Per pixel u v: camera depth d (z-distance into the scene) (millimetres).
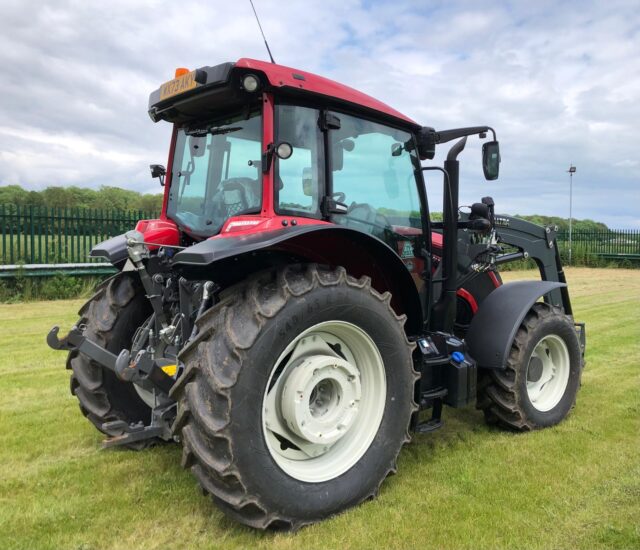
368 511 2584
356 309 2602
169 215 3309
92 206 16344
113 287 3320
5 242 10344
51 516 2525
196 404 2236
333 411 2658
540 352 3879
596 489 2793
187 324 2803
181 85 2807
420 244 3510
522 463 3129
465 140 3424
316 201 2816
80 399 3314
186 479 2924
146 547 2301
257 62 2578
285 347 2369
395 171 3344
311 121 2818
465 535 2377
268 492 2295
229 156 2939
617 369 5281
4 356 5754
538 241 4672
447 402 3324
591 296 11367
